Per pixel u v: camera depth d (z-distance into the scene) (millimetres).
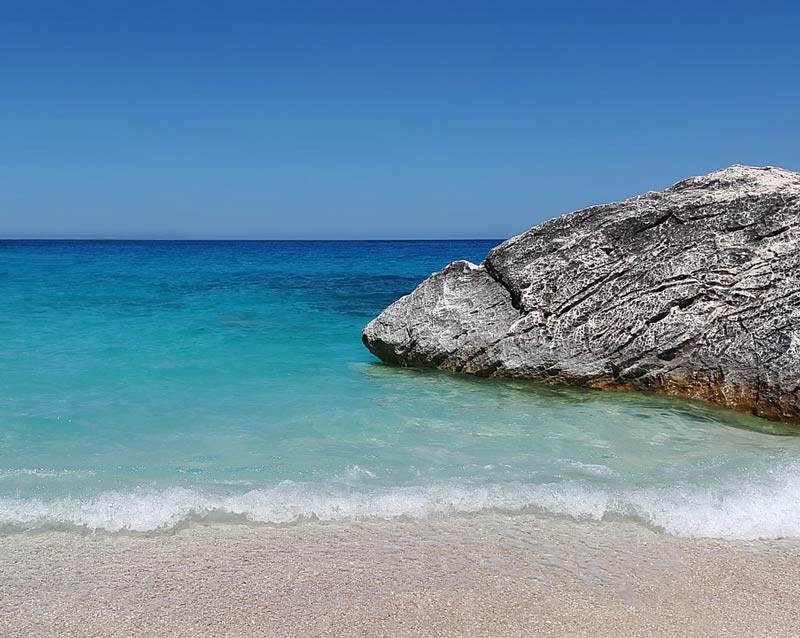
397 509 6621
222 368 13281
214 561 5629
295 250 119312
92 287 30094
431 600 5078
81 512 6449
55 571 5445
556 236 12188
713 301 10805
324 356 14680
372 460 8094
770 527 6344
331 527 6270
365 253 100438
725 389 10516
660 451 8531
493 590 5223
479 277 13094
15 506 6559
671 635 4688
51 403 10508
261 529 6215
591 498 6836
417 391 11594
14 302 23359
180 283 33812
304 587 5238
